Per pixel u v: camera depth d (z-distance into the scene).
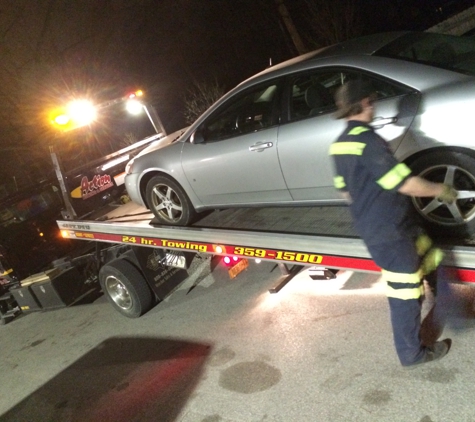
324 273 4.54
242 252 4.32
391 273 2.86
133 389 4.45
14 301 7.66
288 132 3.74
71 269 6.80
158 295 5.81
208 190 4.57
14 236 6.96
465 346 3.26
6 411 5.04
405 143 3.10
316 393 3.43
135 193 5.26
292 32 15.03
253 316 4.78
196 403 3.86
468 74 2.99
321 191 3.77
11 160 17.97
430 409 2.92
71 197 6.27
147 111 7.10
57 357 5.79
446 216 3.23
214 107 4.31
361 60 3.41
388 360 3.46
